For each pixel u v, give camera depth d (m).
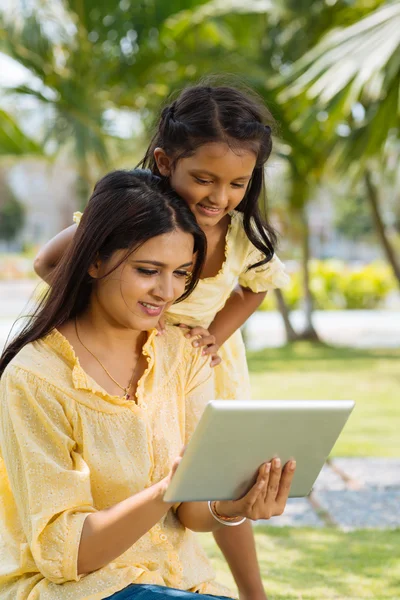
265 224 2.87
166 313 2.75
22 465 2.04
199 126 2.52
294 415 1.94
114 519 1.96
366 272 23.06
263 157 2.64
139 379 2.22
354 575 3.60
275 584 3.49
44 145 11.77
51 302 2.16
